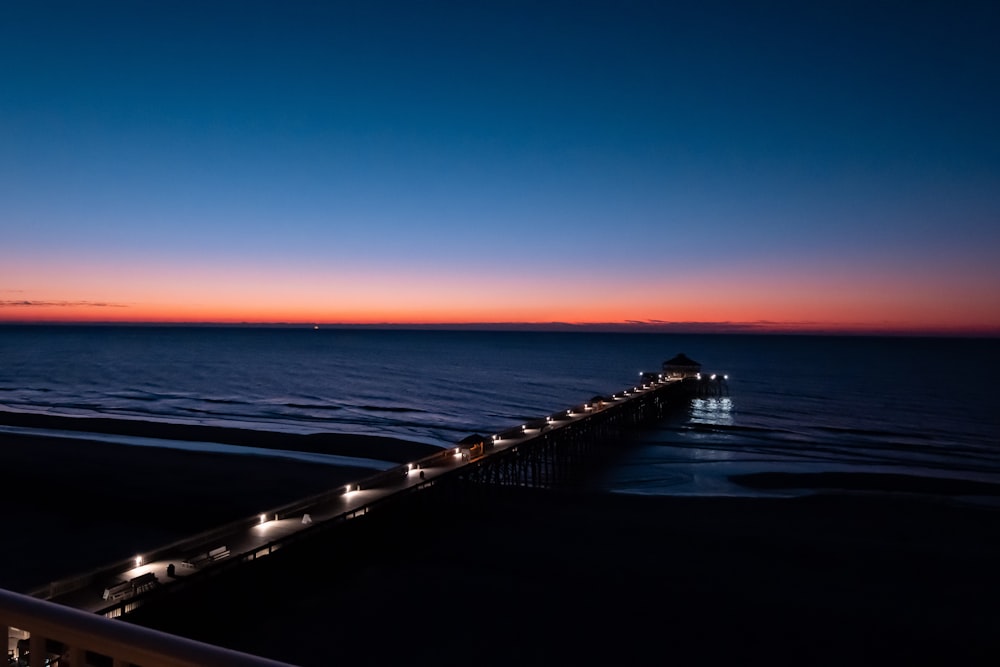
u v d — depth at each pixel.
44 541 28.98
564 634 20.25
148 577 17.77
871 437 58.53
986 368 144.50
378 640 19.50
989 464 47.22
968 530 30.81
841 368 144.88
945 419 70.06
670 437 57.91
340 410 74.62
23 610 2.12
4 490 36.56
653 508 33.88
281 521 23.58
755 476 42.50
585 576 24.58
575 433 46.00
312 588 22.45
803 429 62.91
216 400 81.00
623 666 18.58
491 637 19.88
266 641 19.17
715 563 26.16
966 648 19.97
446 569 24.86
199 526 31.22
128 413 68.94
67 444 49.31
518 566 25.39
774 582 24.39
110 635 1.92
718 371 136.00
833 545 28.36
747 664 18.91
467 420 68.94
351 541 24.36
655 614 21.66
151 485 37.91
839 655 19.47
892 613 22.08
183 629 18.17
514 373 127.75
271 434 55.28
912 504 35.16
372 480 28.61
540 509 33.31
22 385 93.88
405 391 95.00
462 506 31.97
